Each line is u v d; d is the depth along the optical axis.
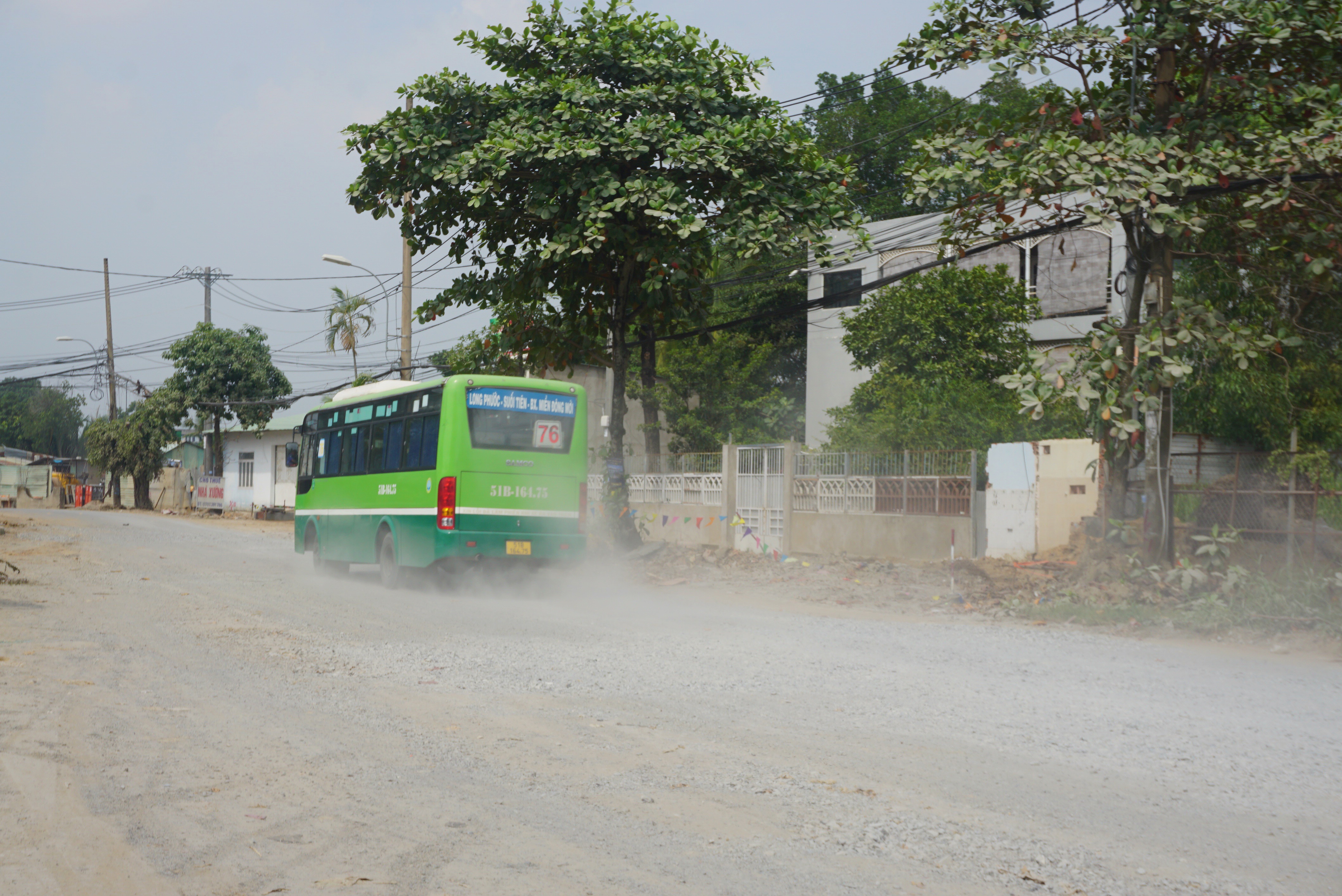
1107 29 13.39
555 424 16.34
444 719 7.35
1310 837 5.01
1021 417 20.33
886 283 17.92
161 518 44.44
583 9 18.11
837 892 4.28
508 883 4.33
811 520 20.05
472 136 17.73
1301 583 12.30
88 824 5.02
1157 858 4.70
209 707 7.65
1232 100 13.97
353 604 14.45
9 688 8.10
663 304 20.02
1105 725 7.26
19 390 102.31
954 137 14.00
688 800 5.50
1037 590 14.47
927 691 8.45
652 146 17.41
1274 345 13.02
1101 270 27.73
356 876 4.38
